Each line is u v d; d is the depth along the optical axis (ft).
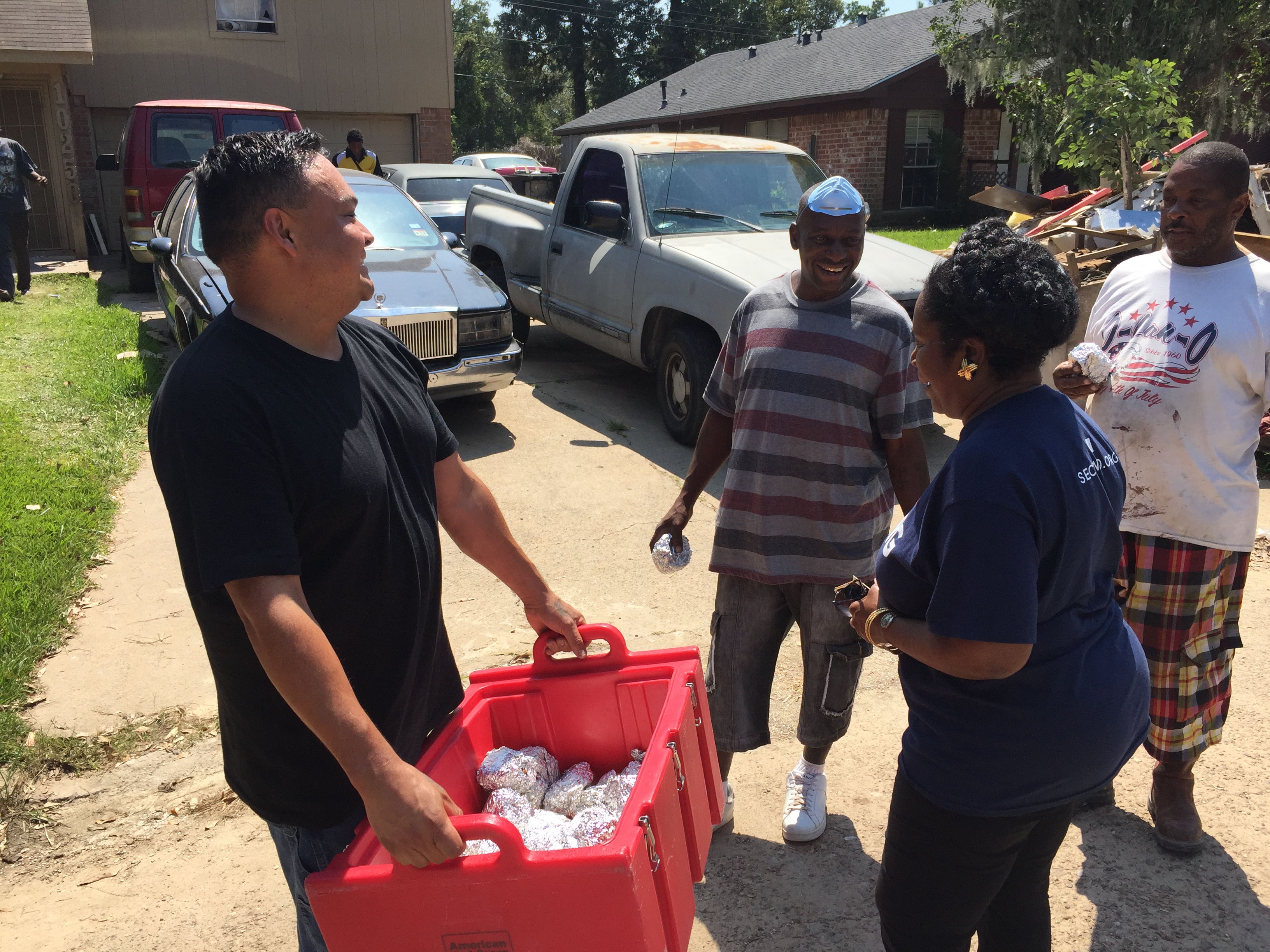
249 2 51.98
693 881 5.94
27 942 8.27
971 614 5.05
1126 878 8.91
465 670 12.34
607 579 14.98
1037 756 5.44
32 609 12.89
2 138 33.14
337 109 55.26
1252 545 8.77
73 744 10.64
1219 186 8.10
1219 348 8.22
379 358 5.94
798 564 8.68
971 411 5.64
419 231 22.95
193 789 10.16
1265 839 9.35
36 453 18.30
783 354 8.47
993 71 51.01
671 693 6.12
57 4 42.83
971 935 6.25
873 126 71.56
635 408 23.71
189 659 12.39
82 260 44.32
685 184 22.11
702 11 167.02
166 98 51.39
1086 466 5.32
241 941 8.30
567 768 6.79
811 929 8.40
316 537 5.15
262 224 5.00
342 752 4.64
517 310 27.91
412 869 4.69
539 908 4.67
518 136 194.49
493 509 6.72
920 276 19.49
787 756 10.91
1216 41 44.04
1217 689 8.92
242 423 4.81
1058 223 26.55
